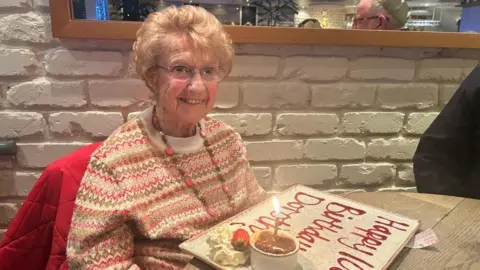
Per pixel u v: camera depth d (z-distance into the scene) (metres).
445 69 1.46
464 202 1.04
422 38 1.35
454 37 1.37
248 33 1.25
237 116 1.36
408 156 1.53
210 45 0.89
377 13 1.32
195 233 0.91
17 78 1.21
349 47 1.37
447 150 1.31
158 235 0.86
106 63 1.24
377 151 1.50
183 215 0.92
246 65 1.32
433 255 0.78
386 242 0.79
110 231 0.81
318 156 1.47
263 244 0.68
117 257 0.80
